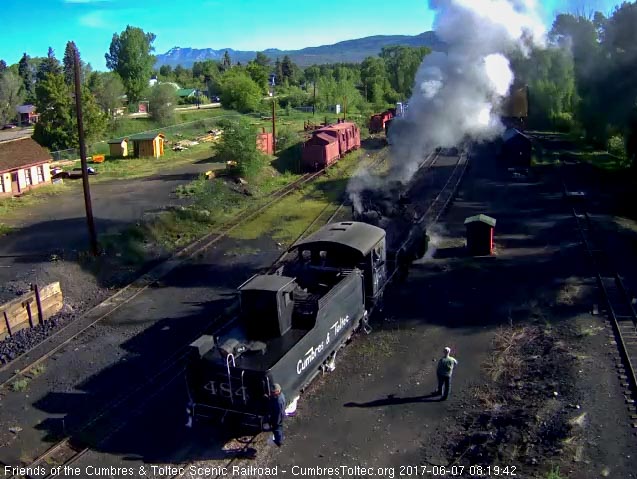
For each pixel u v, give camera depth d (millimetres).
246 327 12570
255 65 106688
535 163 40531
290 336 12289
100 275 21094
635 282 18188
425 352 14664
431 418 11938
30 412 12773
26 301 16828
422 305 17500
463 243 23234
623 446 10156
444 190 32281
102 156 47531
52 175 39906
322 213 28797
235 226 26984
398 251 18953
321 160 40344
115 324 17094
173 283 20328
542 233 24266
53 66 112250
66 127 49688
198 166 44000
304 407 12500
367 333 15797
